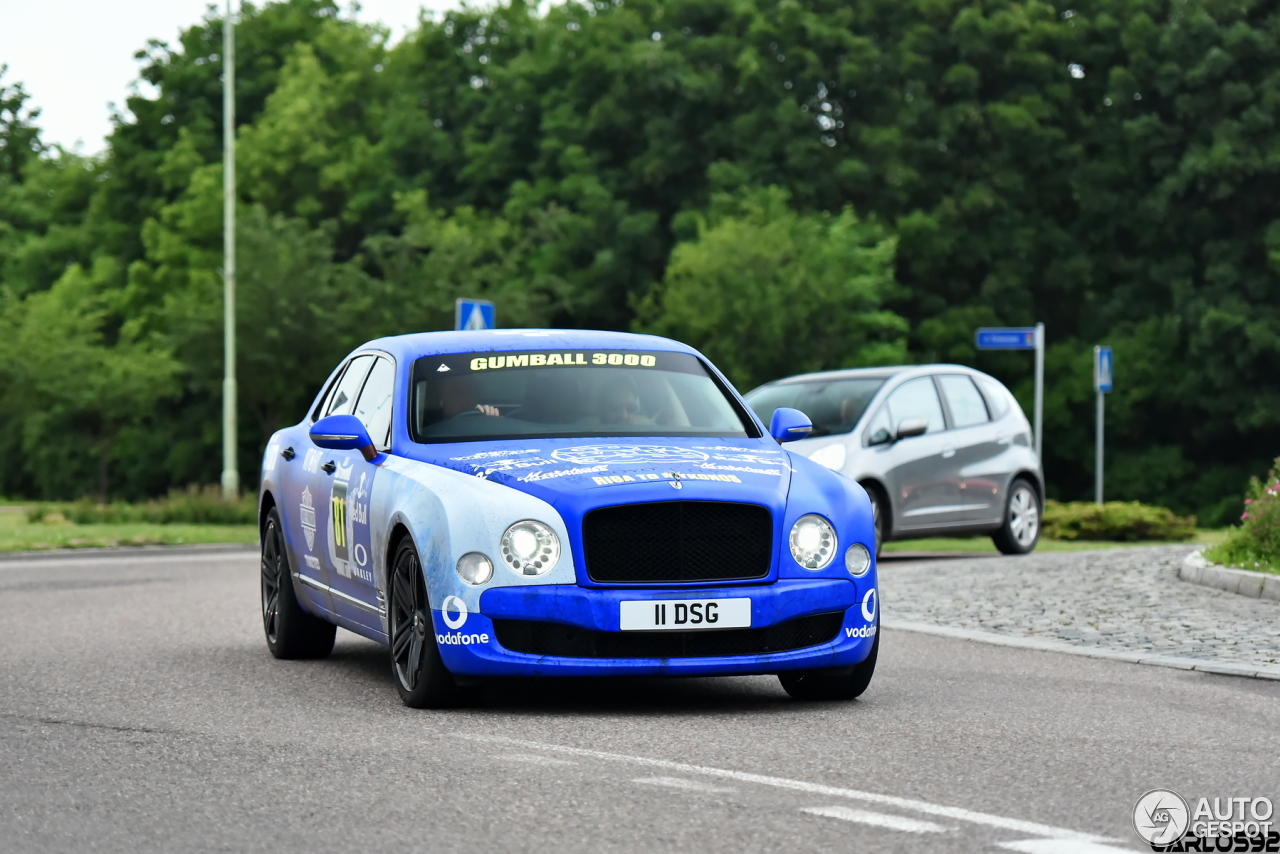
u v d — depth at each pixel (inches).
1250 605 977.5
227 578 1347.2
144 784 489.7
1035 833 414.6
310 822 434.9
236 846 409.7
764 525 625.0
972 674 740.0
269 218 4030.5
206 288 3882.9
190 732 584.1
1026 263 4047.7
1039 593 1065.5
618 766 508.7
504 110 4485.7
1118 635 865.5
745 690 691.4
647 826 424.5
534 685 706.2
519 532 612.1
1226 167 3661.4
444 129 4776.1
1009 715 615.5
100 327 4785.9
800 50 4060.0
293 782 489.1
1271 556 1107.3
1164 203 3796.8
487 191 4527.6
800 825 424.2
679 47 4212.6
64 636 913.5
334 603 751.7
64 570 1461.6
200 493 2598.4
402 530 658.8
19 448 5497.1
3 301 4466.0
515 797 462.6
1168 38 3811.5
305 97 4574.3
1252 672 728.3
